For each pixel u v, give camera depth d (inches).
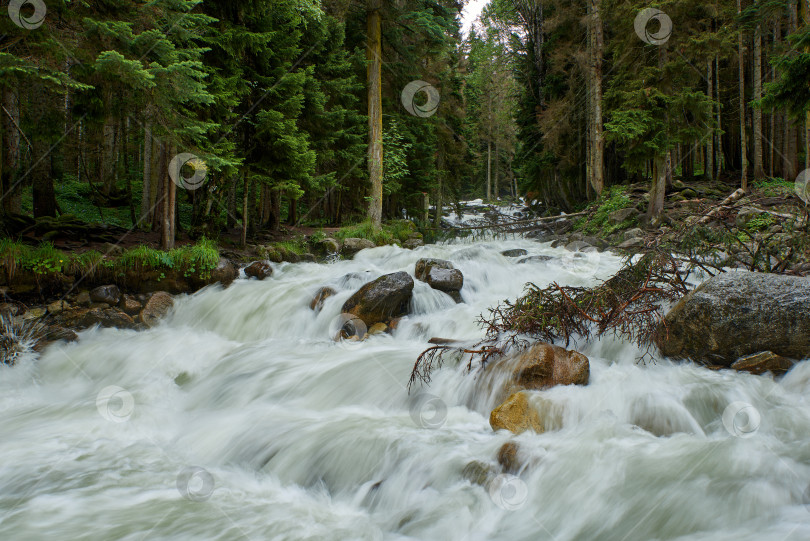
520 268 402.0
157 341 282.5
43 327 277.4
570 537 109.7
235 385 215.8
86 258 315.6
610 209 700.7
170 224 370.9
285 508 130.8
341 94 598.2
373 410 185.9
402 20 679.7
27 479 144.9
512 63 1192.2
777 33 725.3
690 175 892.0
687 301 193.0
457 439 152.1
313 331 290.0
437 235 834.8
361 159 626.5
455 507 122.2
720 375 179.2
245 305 318.0
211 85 372.2
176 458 161.6
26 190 619.2
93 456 161.5
